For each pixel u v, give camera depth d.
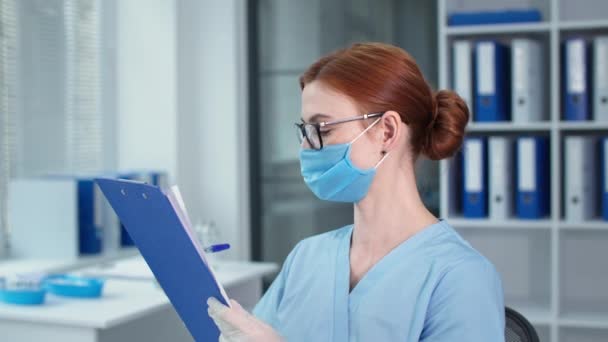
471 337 1.15
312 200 3.69
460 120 1.30
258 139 3.75
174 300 1.17
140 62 3.56
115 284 2.52
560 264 3.13
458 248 1.25
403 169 1.29
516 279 3.30
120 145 3.62
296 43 3.68
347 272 1.32
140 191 1.06
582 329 3.16
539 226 2.95
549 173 3.14
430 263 1.24
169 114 3.53
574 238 3.24
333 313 1.29
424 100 1.27
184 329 2.81
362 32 3.57
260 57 3.73
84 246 3.03
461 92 3.01
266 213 3.75
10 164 3.04
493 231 3.31
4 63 3.00
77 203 2.97
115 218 3.17
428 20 3.47
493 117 2.98
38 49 3.18
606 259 3.21
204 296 1.12
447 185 3.02
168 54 3.52
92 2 3.47
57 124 3.29
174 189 1.12
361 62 1.25
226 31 3.59
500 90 3.01
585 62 2.92
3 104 3.00
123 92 3.60
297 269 1.41
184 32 3.61
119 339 2.69
